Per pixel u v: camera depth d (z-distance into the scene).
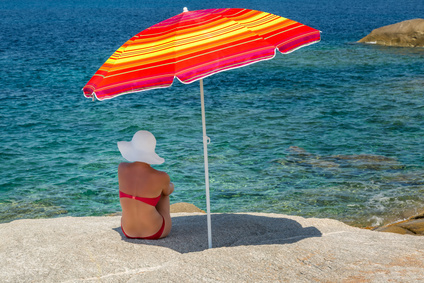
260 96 23.05
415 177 11.70
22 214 10.20
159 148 14.82
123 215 5.29
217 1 167.00
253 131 16.66
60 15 97.06
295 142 15.20
